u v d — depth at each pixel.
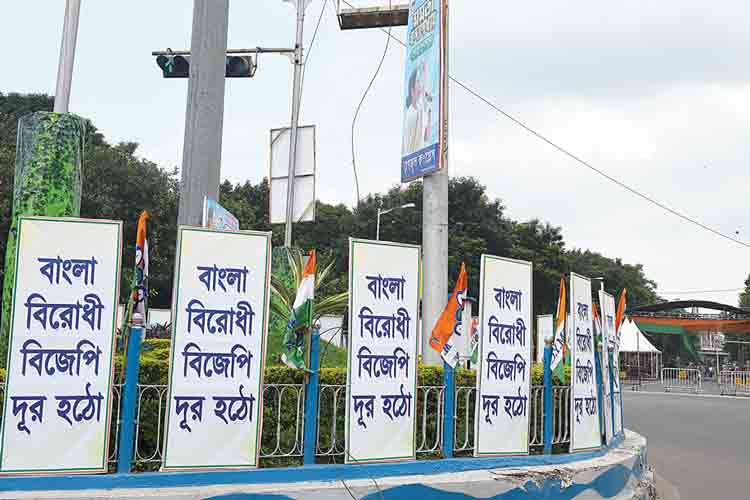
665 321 38.56
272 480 5.71
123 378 5.56
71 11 6.87
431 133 8.84
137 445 5.53
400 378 6.49
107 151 33.31
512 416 7.18
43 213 6.49
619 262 67.88
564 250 48.56
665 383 34.09
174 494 5.16
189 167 8.36
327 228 46.34
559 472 6.98
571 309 8.05
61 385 5.22
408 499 5.98
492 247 45.31
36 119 6.63
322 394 6.40
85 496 4.99
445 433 6.77
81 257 5.38
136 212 31.94
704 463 12.09
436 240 8.85
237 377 5.73
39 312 5.23
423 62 9.18
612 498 7.58
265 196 46.53
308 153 14.52
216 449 5.61
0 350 6.12
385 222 45.41
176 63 11.73
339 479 5.97
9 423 5.07
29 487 5.04
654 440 14.91
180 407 5.54
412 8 9.62
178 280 5.66
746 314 37.25
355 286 6.38
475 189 45.81
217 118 8.51
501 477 6.50
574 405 7.84
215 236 5.80
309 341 6.13
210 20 8.55
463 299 6.94
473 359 9.07
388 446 6.37
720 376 35.78
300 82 14.72
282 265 10.71
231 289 5.80
